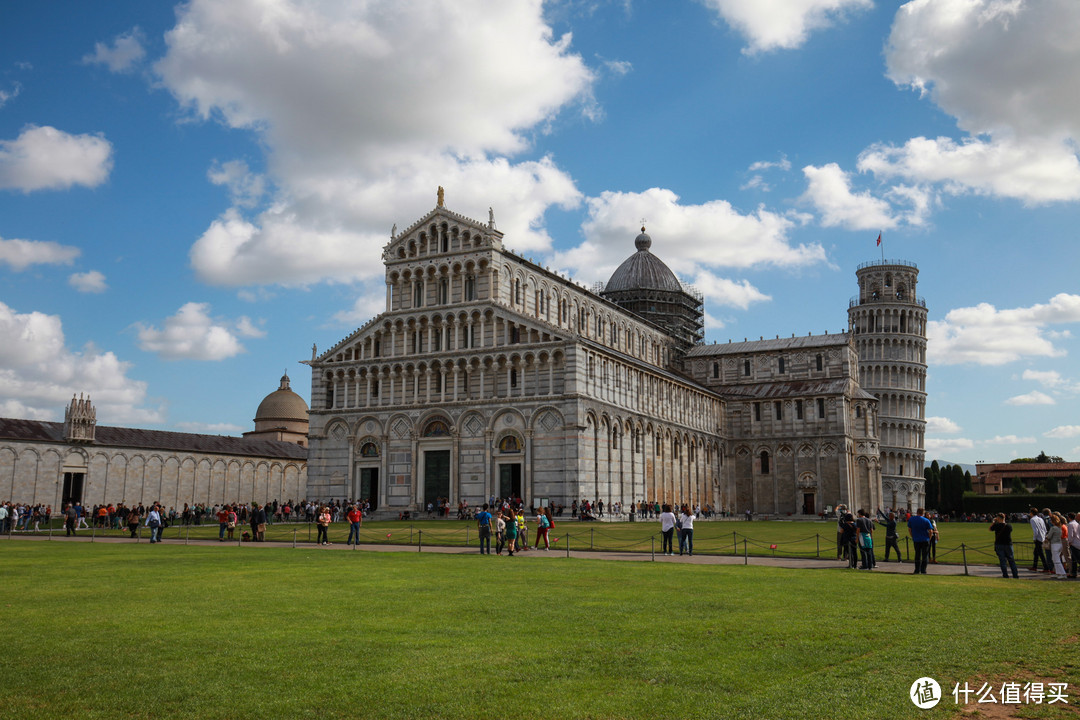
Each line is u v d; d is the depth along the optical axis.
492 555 49.88
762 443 140.25
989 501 159.50
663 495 114.88
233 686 17.03
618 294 155.50
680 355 155.00
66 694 16.53
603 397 100.50
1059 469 197.88
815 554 50.88
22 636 21.67
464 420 99.62
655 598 29.02
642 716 15.29
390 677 17.67
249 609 26.14
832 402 136.12
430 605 27.11
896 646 20.84
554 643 20.94
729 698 16.34
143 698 16.28
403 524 84.56
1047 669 18.66
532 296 109.31
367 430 105.44
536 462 95.00
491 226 101.75
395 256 107.62
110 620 24.05
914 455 183.50
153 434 122.88
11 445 102.44
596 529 73.50
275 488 140.38
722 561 46.25
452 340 102.25
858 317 189.50
